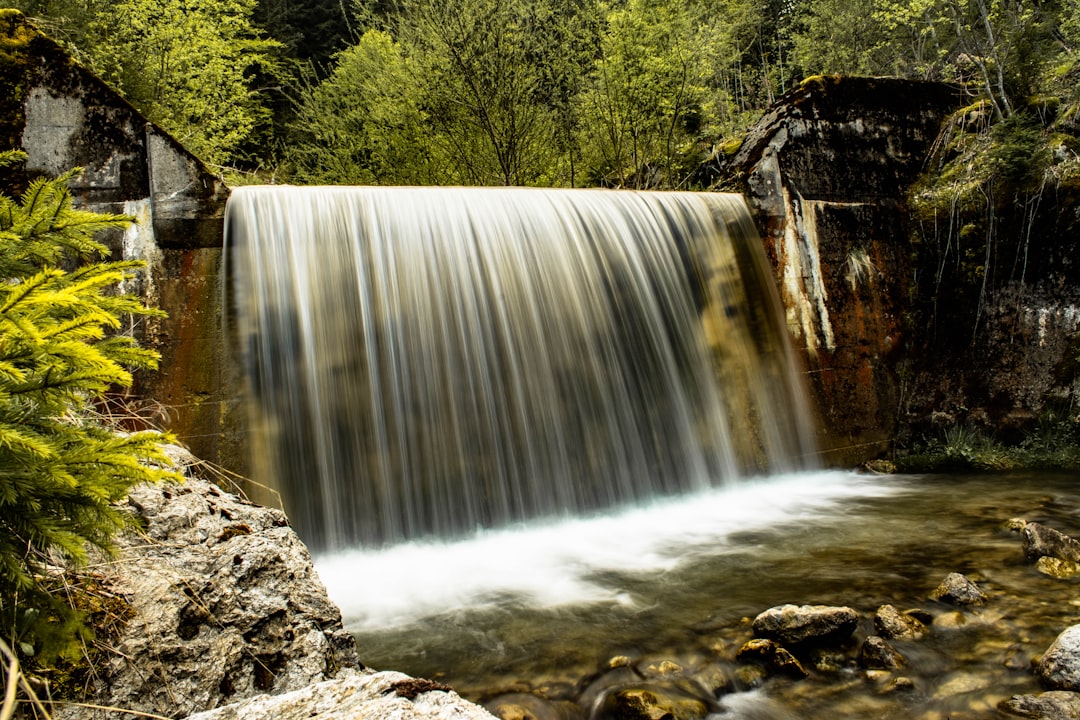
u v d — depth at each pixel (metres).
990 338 8.98
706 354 8.18
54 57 5.77
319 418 6.14
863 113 9.63
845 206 9.39
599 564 5.61
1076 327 8.44
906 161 9.85
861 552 5.55
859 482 8.23
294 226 6.49
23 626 2.18
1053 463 8.21
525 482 6.75
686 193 8.80
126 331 5.78
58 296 2.06
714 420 8.04
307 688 2.00
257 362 6.07
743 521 6.70
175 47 12.19
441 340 6.70
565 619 4.52
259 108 17.03
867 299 9.34
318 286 6.38
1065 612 4.20
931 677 3.61
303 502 5.97
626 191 8.54
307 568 3.08
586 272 7.66
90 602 2.50
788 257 9.02
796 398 8.68
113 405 5.59
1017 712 3.25
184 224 6.11
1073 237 8.38
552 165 13.91
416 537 6.27
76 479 2.09
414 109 13.00
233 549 2.95
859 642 3.99
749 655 3.84
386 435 6.31
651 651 3.99
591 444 7.16
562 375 7.19
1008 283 8.84
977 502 6.91
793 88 9.57
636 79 12.85
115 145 5.95
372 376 6.37
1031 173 8.61
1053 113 9.24
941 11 12.49
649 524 6.69
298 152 16.03
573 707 3.47
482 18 12.05
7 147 5.56
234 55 14.97
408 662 3.98
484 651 4.10
